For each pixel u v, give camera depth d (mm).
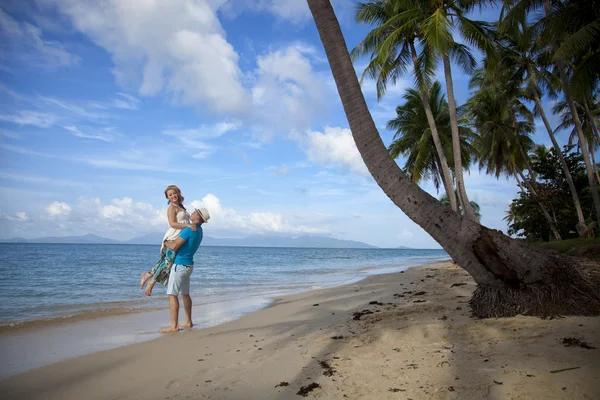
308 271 26516
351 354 4352
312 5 5379
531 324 4566
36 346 5703
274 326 6859
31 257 42594
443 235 5180
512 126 28953
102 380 4191
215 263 38188
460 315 5672
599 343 3654
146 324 7508
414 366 3691
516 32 20047
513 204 30859
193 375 4191
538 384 2914
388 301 8953
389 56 17547
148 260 40375
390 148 25422
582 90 13844
